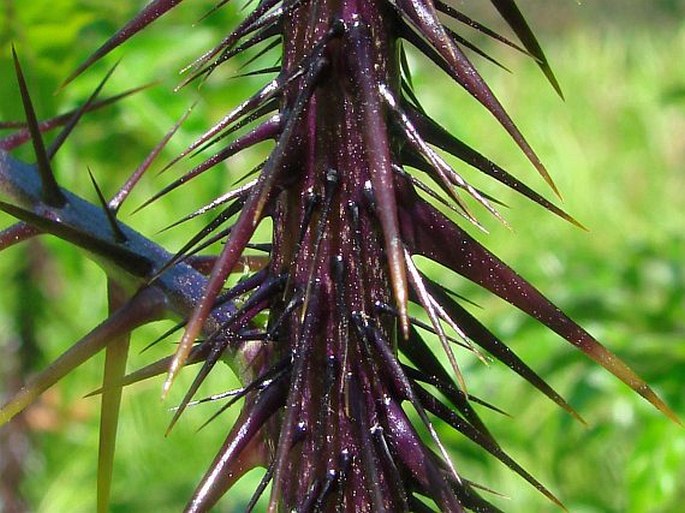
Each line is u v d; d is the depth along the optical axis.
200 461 0.52
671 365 0.35
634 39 1.19
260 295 0.16
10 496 0.40
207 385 0.53
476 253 0.15
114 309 0.18
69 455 0.46
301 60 0.15
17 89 0.30
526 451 0.42
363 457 0.15
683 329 0.38
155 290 0.17
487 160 0.15
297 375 0.15
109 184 0.40
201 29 0.34
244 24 0.16
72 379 0.46
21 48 0.29
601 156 0.97
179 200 0.41
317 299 0.15
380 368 0.15
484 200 0.15
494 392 0.40
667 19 1.23
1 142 0.19
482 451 0.36
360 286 0.15
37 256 0.39
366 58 0.15
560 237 0.78
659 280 0.40
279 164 0.15
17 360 0.40
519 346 0.37
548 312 0.15
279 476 0.15
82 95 0.33
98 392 0.18
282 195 0.16
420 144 0.15
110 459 0.18
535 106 1.06
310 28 0.15
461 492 0.16
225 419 0.52
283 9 0.15
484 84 0.15
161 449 0.51
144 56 0.33
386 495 0.15
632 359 0.35
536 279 0.41
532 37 0.16
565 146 0.95
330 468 0.16
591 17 1.26
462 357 0.38
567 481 0.47
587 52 1.15
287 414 0.15
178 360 0.14
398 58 0.15
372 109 0.14
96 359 0.48
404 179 0.15
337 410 0.15
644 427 0.34
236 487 0.38
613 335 0.36
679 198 0.91
